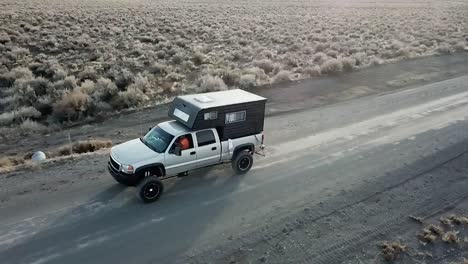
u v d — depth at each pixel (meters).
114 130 18.83
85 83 24.62
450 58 35.00
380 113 20.72
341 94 24.42
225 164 14.45
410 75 29.00
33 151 16.55
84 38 37.72
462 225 10.65
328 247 9.77
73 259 9.20
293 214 11.20
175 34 43.84
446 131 17.80
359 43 40.03
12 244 9.67
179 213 11.21
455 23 57.25
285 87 25.70
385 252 9.55
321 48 37.78
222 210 11.40
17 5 61.16
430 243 9.91
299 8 81.19
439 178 13.32
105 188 12.55
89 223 10.63
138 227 10.50
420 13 73.31
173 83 26.81
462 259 9.34
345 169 14.10
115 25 47.31
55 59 31.12
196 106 12.27
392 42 39.97
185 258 9.35
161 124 13.03
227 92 14.32
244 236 10.20
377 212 11.28
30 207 11.33
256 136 13.80
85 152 16.36
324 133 17.81
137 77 26.33
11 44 34.41
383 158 15.00
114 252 9.48
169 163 12.06
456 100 22.88
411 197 12.09
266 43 40.72
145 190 11.45
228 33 45.22
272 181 13.20
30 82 25.19
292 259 9.34
